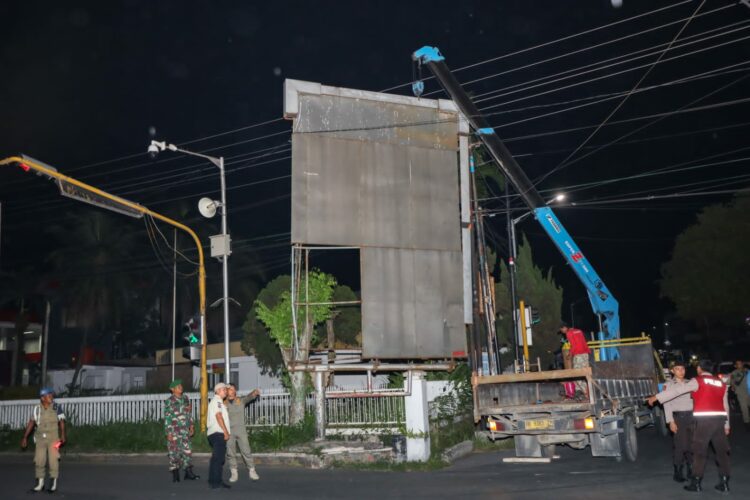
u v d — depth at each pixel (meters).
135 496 11.05
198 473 14.30
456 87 20.70
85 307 46.75
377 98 17.61
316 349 17.62
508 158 21.73
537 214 22.17
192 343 18.39
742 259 41.75
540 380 13.68
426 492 10.88
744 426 20.12
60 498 11.23
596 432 13.20
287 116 16.84
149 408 20.72
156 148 18.03
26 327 51.72
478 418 13.90
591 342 20.94
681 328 60.34
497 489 10.93
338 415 17.36
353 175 17.06
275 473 13.97
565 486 10.95
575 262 22.06
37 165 15.77
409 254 17.14
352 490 11.29
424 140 17.84
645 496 9.70
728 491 9.70
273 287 31.92
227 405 12.56
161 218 18.38
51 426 12.04
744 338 48.25
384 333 16.53
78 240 46.62
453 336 17.09
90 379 46.84
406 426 15.08
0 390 39.66
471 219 19.14
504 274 28.42
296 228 16.42
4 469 16.78
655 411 18.89
